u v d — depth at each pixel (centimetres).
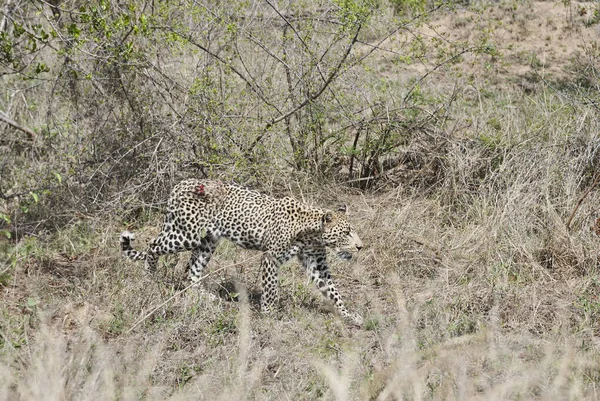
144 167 1475
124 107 1503
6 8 1386
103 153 1480
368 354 1000
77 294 1135
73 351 889
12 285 1151
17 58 1423
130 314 1055
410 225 1395
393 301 1163
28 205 1397
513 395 871
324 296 1158
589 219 1384
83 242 1345
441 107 1564
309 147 1563
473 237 1348
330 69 1483
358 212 1454
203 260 1209
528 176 1455
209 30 1468
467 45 1661
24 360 878
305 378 927
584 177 1470
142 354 955
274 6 1533
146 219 1449
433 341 998
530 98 1762
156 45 1451
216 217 1180
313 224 1121
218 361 965
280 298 1177
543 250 1308
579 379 894
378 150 1566
